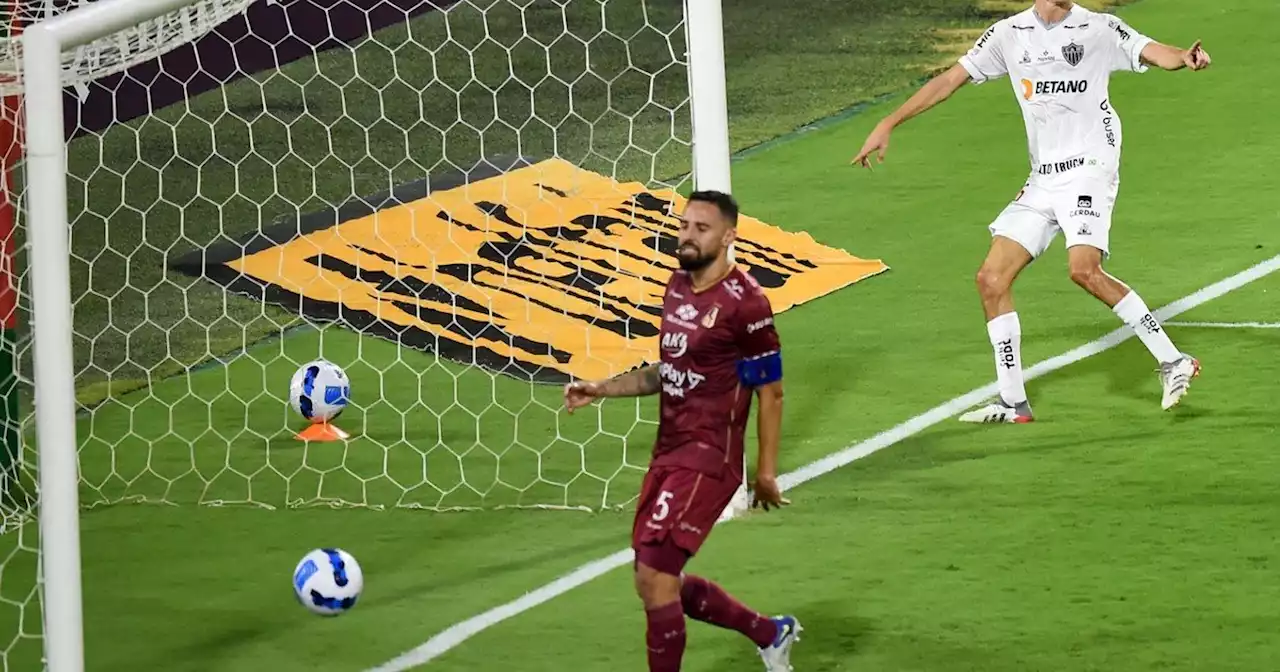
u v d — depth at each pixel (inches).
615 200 1793.8
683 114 2094.0
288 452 1284.4
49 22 852.0
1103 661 902.4
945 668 903.1
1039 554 1043.3
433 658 943.0
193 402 1395.2
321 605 951.0
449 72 2244.1
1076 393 1325.0
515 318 1521.9
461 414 1342.3
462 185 1834.4
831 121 2080.5
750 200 1824.6
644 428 1306.6
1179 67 1203.9
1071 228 1247.5
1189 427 1242.0
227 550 1115.9
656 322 1508.4
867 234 1721.2
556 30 2389.3
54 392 848.3
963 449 1226.6
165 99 2097.7
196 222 1787.6
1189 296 1524.4
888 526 1098.7
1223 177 1843.0
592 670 920.9
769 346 831.7
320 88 2187.5
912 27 2413.9
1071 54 1232.2
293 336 1518.2
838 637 944.3
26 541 1144.2
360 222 1738.4
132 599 1043.3
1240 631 930.1
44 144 844.0
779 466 1211.9
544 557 1083.9
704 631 964.6
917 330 1478.8
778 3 2527.1
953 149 1974.7
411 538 1123.9
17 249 1238.9
